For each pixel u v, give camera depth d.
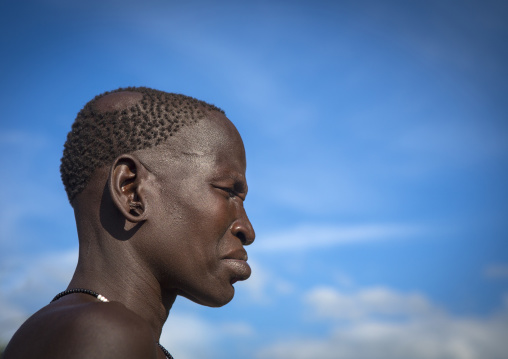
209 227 2.01
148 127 2.03
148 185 1.99
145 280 1.99
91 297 1.91
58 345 1.60
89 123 2.08
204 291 2.02
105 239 2.00
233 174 2.09
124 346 1.60
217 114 2.16
